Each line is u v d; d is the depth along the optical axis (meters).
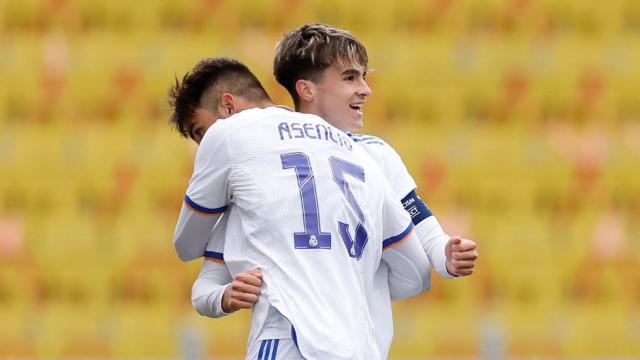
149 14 43.75
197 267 34.50
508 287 34.88
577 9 44.38
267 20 43.56
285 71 10.95
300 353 9.46
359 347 9.55
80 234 35.06
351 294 9.73
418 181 37.28
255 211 9.84
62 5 43.81
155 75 40.59
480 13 44.16
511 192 37.44
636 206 37.84
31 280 34.53
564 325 33.00
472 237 35.53
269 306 9.62
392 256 10.71
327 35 10.77
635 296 35.22
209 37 42.94
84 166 37.22
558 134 39.91
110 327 32.19
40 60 40.91
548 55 41.94
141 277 34.38
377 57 41.22
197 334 26.02
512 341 32.75
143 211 36.47
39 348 32.34
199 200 10.23
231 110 11.07
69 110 40.34
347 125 10.79
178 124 11.43
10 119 40.34
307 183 9.89
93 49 41.31
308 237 9.72
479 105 41.06
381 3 43.84
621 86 41.72
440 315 32.72
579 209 37.66
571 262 35.38
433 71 41.12
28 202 37.00
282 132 10.13
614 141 39.00
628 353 33.09
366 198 10.16
